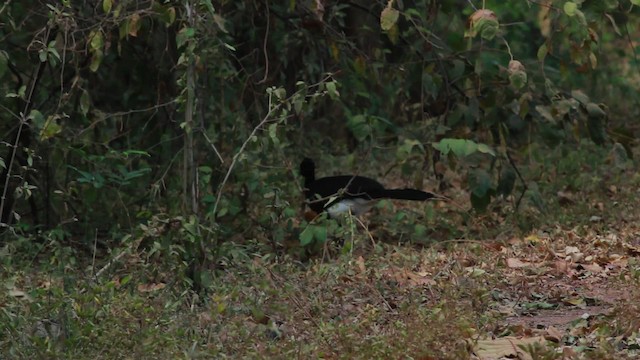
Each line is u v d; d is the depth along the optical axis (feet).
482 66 46.96
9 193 46.47
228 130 46.83
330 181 45.70
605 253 40.81
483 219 48.67
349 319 30.94
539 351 26.84
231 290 32.99
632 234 43.93
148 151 48.01
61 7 38.60
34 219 47.55
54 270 34.71
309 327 29.91
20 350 27.27
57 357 26.96
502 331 31.09
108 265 34.17
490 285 36.06
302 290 34.14
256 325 29.53
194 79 36.06
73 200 47.21
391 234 47.32
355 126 47.26
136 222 46.39
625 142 48.03
